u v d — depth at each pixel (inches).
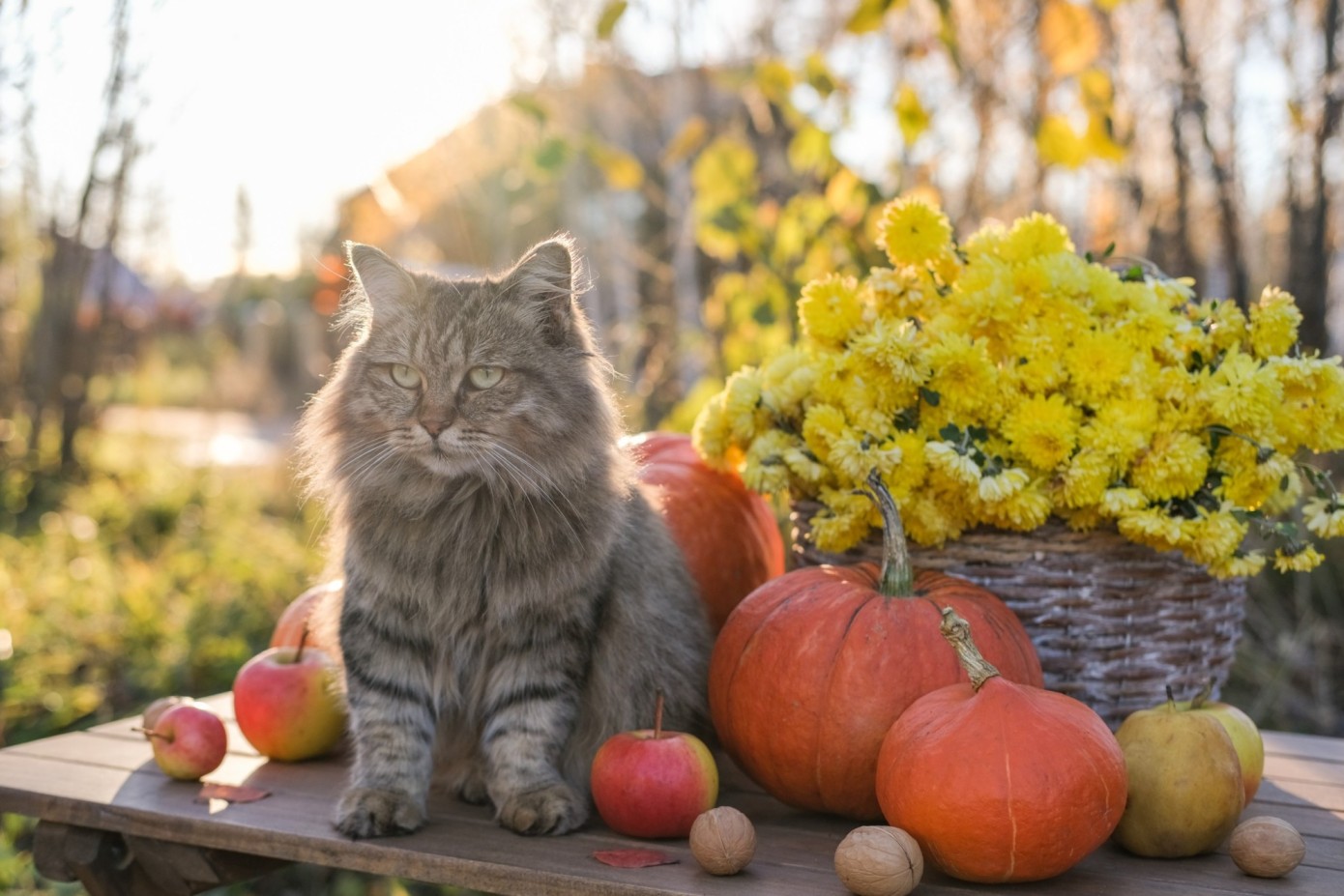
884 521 42.4
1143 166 83.1
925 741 37.9
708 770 41.2
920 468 43.7
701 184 74.0
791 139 95.8
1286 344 44.2
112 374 159.3
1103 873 38.8
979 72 79.3
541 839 41.1
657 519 47.6
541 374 43.5
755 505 53.6
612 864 39.1
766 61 75.7
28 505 127.5
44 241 136.0
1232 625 46.6
